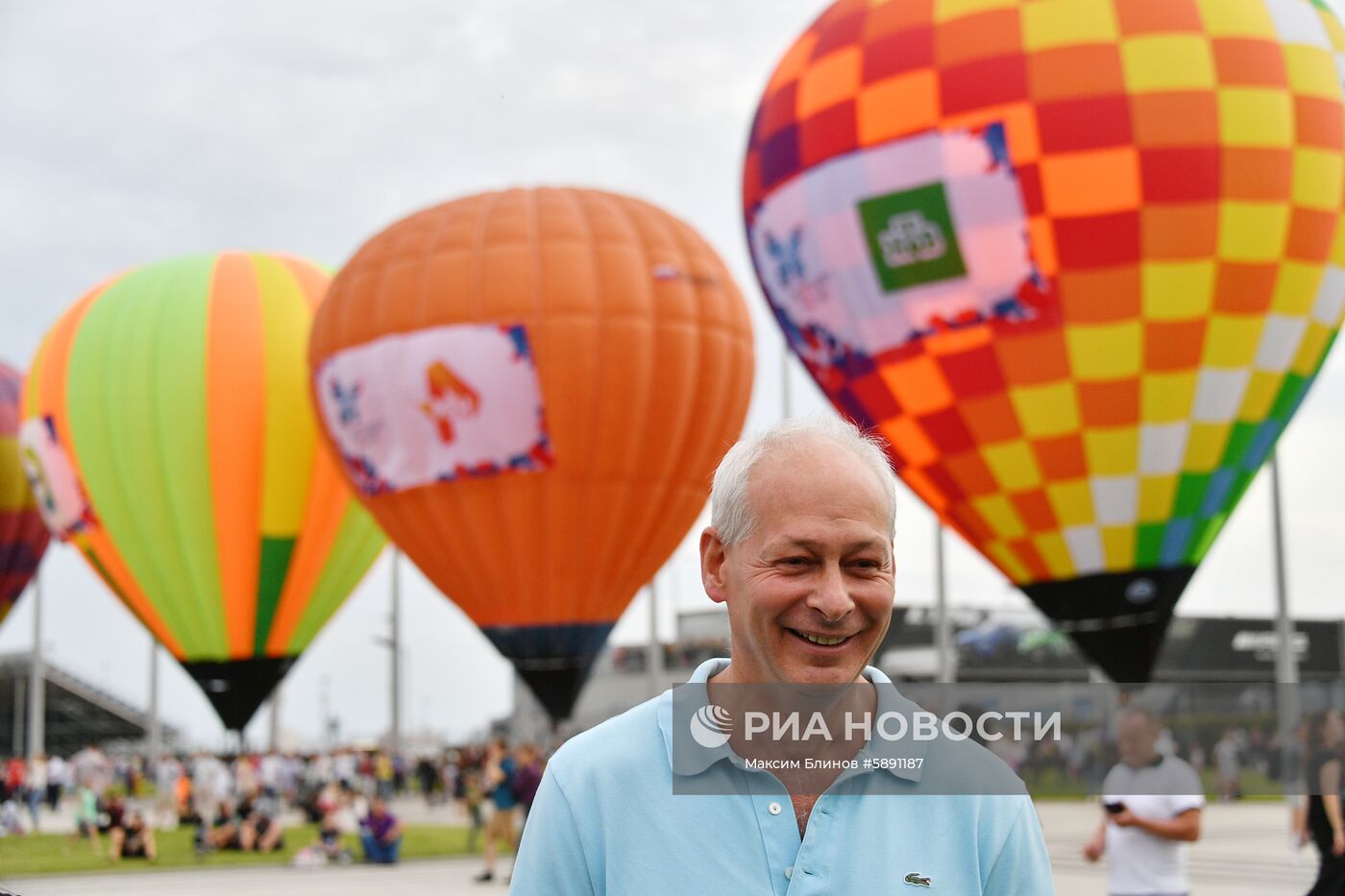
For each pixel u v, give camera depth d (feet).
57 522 83.41
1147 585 53.93
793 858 8.31
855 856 8.27
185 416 80.43
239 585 81.71
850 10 57.21
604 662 144.36
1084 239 51.42
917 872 8.29
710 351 68.85
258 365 81.41
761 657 8.38
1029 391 52.54
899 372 54.60
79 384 81.41
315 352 70.74
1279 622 80.28
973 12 53.42
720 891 8.25
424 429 67.05
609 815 8.44
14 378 108.99
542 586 68.08
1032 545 54.60
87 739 220.02
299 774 107.96
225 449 80.69
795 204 56.24
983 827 8.48
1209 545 55.06
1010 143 51.67
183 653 83.25
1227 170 51.42
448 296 67.10
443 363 66.49
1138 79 51.47
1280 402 53.98
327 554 83.76
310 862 61.36
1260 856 50.34
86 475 81.25
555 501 66.95
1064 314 51.83
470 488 66.95
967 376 53.21
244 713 83.56
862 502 8.28
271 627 83.10
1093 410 52.34
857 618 8.30
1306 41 53.83
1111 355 51.90
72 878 57.93
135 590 82.69
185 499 80.69
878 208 53.67
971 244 52.42
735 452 8.61
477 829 67.72
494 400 66.33
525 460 66.44
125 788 123.44
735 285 71.67
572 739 8.84
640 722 8.73
